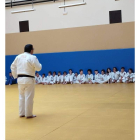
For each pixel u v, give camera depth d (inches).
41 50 539.5
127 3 474.9
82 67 488.4
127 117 173.3
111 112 193.3
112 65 466.6
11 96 334.6
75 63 494.6
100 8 493.7
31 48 194.5
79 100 264.1
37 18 543.2
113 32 482.0
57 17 526.6
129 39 471.8
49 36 532.7
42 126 162.7
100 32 491.5
